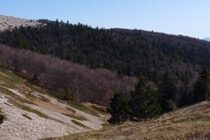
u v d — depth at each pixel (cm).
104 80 16188
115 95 8562
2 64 15538
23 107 6519
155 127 2878
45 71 15250
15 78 13038
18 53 16338
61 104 10406
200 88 11219
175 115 3553
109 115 12012
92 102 14675
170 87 11950
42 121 5856
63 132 5609
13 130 4578
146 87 8444
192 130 2364
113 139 2683
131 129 3031
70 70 16050
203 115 3031
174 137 2289
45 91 13062
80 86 15100
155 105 8450
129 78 17462
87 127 7344
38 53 18775
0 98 6400
